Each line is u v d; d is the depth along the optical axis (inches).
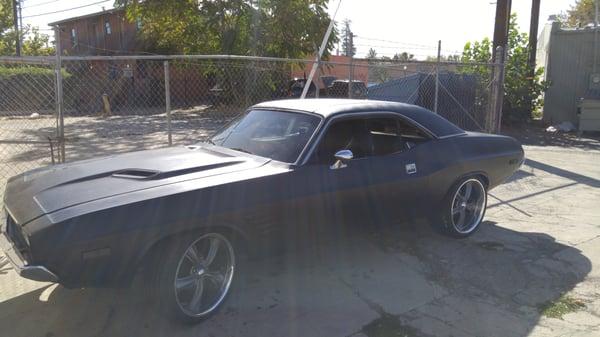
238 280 149.2
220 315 137.4
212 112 816.3
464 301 148.7
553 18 689.6
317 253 184.4
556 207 255.8
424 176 179.6
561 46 641.6
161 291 123.8
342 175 156.2
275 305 143.9
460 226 202.7
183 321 129.1
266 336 127.3
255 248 140.4
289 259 177.9
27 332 127.9
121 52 1289.4
